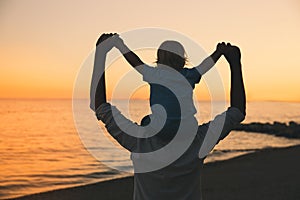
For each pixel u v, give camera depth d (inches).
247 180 508.1
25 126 2100.1
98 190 512.1
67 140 1448.1
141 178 64.9
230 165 664.4
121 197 464.4
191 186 65.4
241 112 66.0
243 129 1752.0
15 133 1739.7
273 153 836.6
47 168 884.0
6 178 759.7
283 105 3671.3
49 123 2347.4
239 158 777.6
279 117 2701.8
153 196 64.5
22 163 975.6
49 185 673.0
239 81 66.2
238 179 516.4
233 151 994.7
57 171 820.0
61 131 1820.9
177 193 64.6
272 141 1391.5
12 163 975.6
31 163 978.7
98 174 702.5
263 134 1608.0
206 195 426.0
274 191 438.6
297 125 1857.8
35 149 1220.5
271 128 1788.9
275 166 637.9
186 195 64.9
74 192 530.9
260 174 554.6
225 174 560.4
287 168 609.3
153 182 64.5
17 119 2632.9
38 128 1996.8
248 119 2503.7
